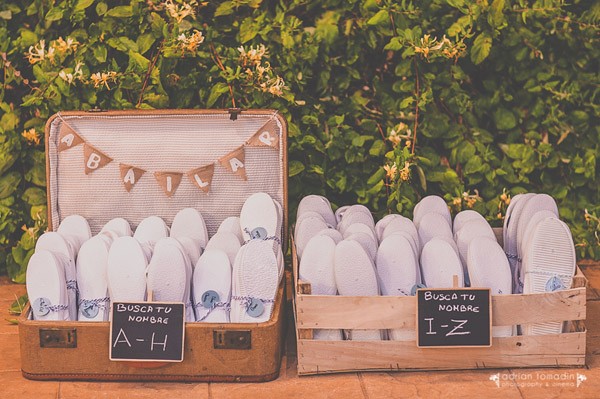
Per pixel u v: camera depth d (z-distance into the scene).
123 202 2.95
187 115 2.88
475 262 2.61
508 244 2.88
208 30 3.20
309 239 2.79
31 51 3.21
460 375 2.56
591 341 2.79
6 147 3.25
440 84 3.30
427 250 2.68
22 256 3.28
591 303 3.09
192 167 2.91
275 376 2.54
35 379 2.55
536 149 3.42
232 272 2.66
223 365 2.50
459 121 3.38
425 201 3.01
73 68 3.19
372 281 2.56
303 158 3.32
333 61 3.30
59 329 2.49
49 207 2.94
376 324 2.53
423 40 3.16
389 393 2.48
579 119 3.39
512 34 3.29
